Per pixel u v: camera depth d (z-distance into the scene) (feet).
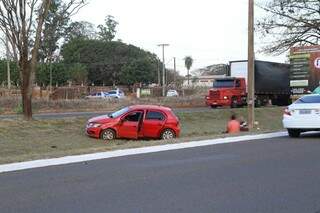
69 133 82.23
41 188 30.63
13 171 36.76
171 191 29.63
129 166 38.52
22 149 68.13
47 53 296.92
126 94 281.13
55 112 136.67
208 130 98.17
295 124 59.88
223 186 31.01
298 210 25.34
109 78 372.79
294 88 109.91
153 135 77.87
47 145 71.92
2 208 25.84
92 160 41.86
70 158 42.63
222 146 51.24
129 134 77.71
